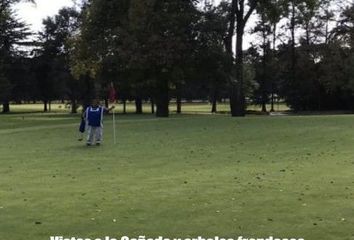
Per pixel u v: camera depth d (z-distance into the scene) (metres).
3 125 37.72
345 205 10.00
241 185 12.14
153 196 10.99
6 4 62.81
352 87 67.75
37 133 28.19
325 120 33.50
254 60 89.94
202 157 17.55
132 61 43.84
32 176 13.81
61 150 20.11
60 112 89.88
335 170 14.20
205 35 45.50
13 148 21.00
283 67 85.50
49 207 10.06
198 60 45.97
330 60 71.00
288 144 21.20
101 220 9.07
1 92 80.94
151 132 27.56
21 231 8.45
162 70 45.09
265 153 18.47
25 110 101.69
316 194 11.01
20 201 10.62
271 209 9.73
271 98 92.38
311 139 22.81
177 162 16.39
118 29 45.59
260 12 51.56
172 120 37.19
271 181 12.63
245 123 32.62
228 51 49.28
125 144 22.02
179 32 44.03
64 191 11.64
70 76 89.56
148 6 43.72
